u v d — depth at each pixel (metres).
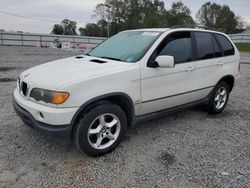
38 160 3.44
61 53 21.14
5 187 2.88
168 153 3.75
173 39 4.36
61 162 3.41
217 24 78.75
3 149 3.68
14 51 21.84
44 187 2.91
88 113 3.35
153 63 3.93
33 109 3.25
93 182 3.02
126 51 4.20
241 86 8.71
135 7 75.56
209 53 5.00
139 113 3.95
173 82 4.25
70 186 2.94
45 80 3.32
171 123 4.95
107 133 3.61
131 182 3.05
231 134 4.54
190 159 3.61
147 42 4.15
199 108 5.94
